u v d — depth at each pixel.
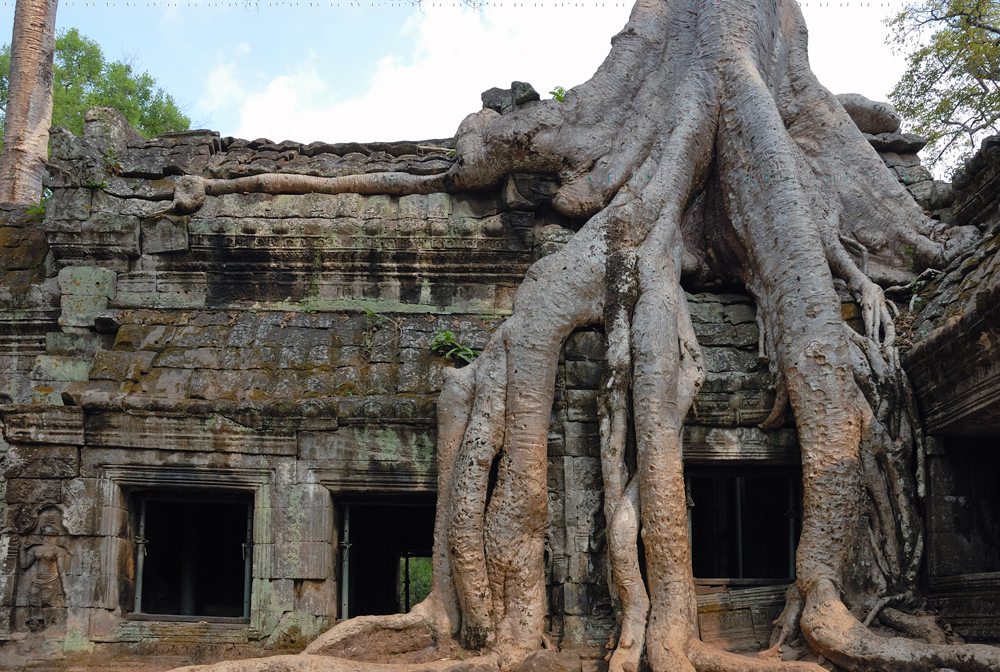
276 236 7.92
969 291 6.23
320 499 6.81
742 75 7.74
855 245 7.68
